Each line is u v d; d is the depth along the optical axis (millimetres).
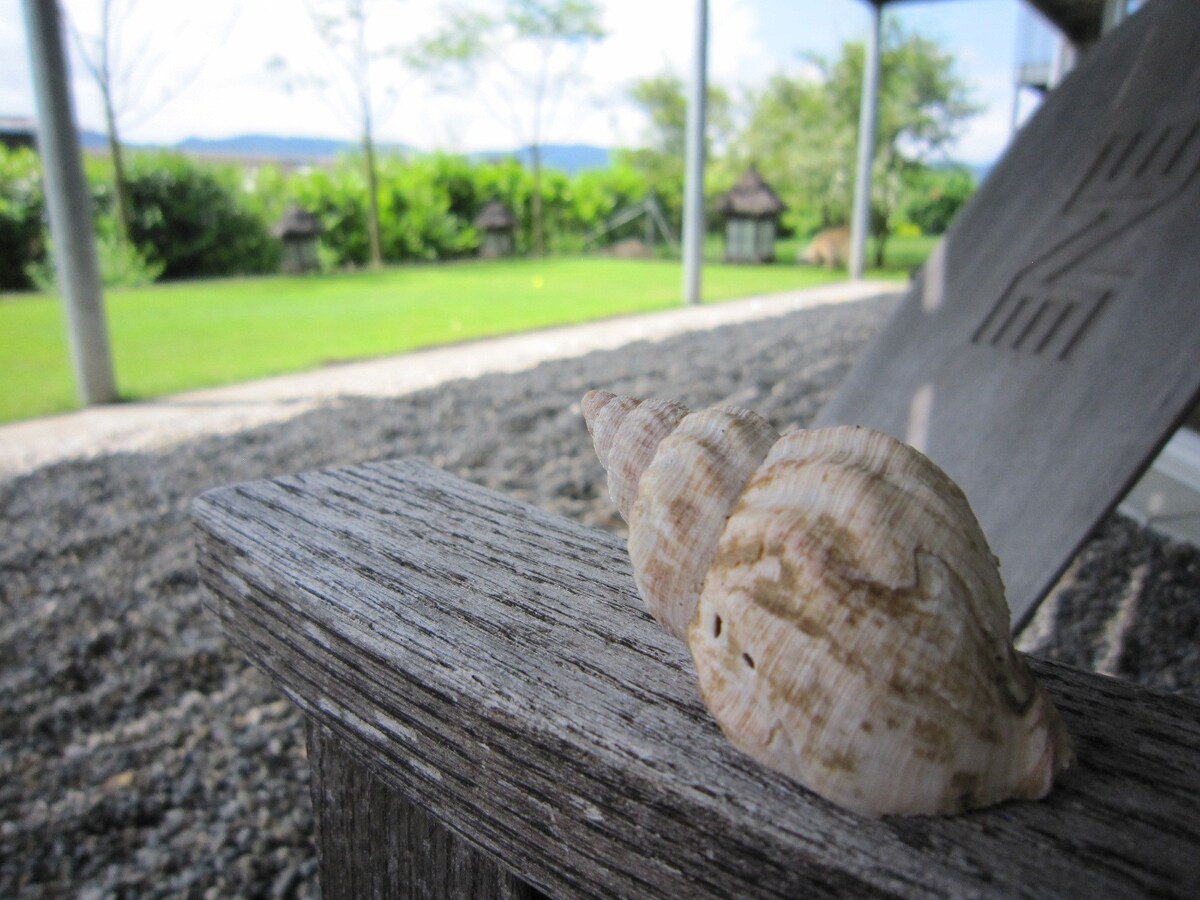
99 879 1706
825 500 523
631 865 560
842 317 9766
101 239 12742
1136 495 3572
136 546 3320
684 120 21656
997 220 2955
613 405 759
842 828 491
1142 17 2896
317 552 848
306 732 845
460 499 1008
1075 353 2262
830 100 20406
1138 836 490
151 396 5977
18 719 2227
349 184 16328
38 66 5301
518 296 12094
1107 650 2469
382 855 794
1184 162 2402
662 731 575
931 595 493
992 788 505
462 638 687
